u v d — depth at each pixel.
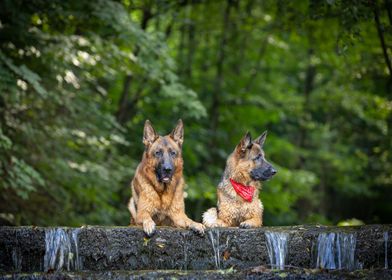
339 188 30.86
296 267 9.02
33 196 15.65
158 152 9.66
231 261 9.18
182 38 22.84
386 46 13.62
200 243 9.22
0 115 14.33
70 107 15.49
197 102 16.97
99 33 15.30
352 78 20.23
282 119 28.83
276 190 22.22
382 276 8.34
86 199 17.00
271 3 19.61
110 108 20.66
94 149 17.38
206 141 22.55
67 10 14.70
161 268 9.15
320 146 30.20
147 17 19.52
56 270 8.98
